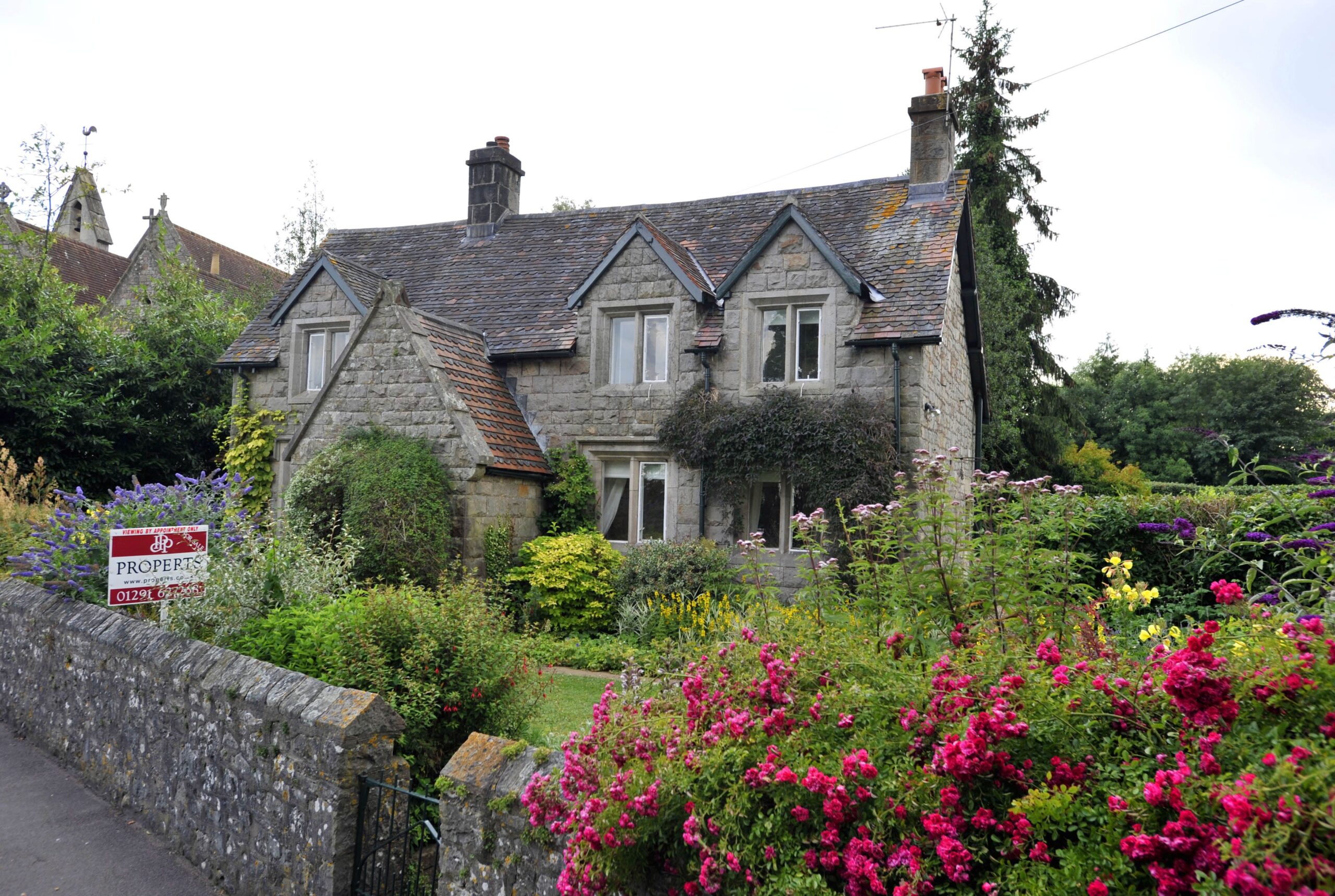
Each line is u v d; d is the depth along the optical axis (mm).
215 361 17078
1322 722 2033
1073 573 4492
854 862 2389
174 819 5656
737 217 16219
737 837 2686
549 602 12141
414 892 4562
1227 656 2332
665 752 3096
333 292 15766
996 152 26062
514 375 14797
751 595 5250
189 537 6805
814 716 2846
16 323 16250
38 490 12828
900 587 4172
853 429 11922
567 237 17484
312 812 4500
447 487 12195
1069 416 27625
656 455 13891
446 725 5668
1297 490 4871
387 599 6062
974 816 2361
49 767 6977
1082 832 2188
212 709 5395
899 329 12211
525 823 3455
